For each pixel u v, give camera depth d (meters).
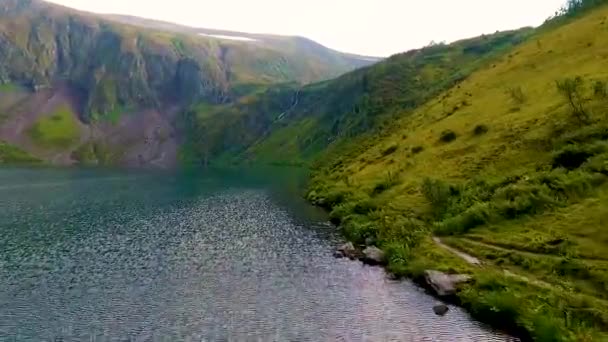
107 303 48.12
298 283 53.22
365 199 87.44
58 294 51.00
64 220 97.56
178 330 41.53
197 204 121.94
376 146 141.00
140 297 49.78
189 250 70.06
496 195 64.38
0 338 40.19
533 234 52.75
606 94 77.25
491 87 126.06
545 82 105.19
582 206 54.41
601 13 143.12
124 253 68.62
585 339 33.59
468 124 104.81
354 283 52.56
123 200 132.25
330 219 91.25
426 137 112.25
